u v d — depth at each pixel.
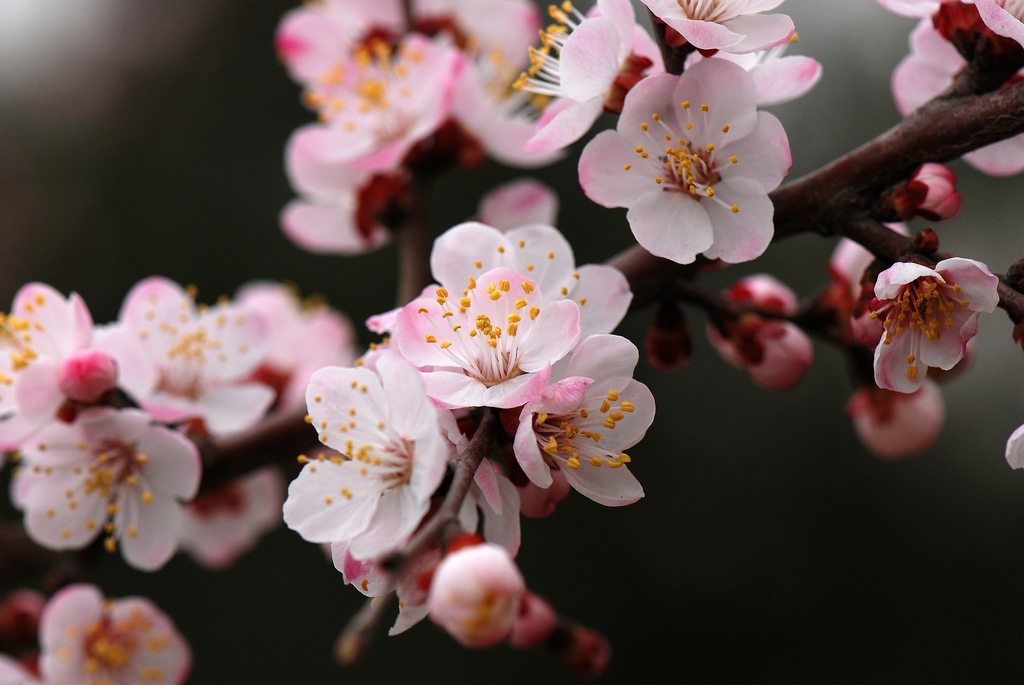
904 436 0.49
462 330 0.43
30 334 0.47
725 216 0.44
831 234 0.45
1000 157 0.46
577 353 0.43
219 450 0.48
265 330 0.49
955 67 0.46
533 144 0.44
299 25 0.52
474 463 0.42
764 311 0.48
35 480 0.47
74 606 0.47
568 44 0.44
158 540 0.47
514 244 0.44
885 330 0.44
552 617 0.48
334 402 0.43
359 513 0.43
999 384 0.62
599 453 0.43
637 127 0.44
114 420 0.46
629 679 0.62
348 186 0.52
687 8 0.44
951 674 0.60
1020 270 0.43
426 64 0.50
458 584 0.41
